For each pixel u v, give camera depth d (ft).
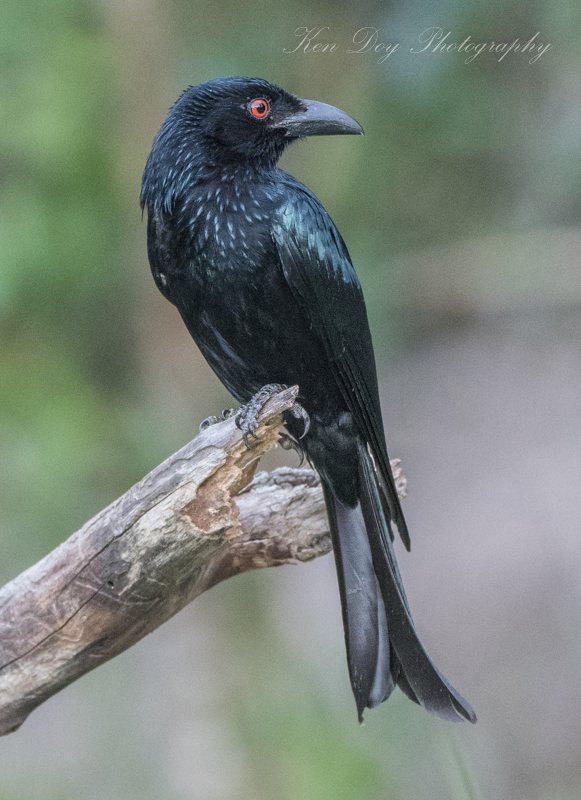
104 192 38.73
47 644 22.43
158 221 25.38
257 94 26.09
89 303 40.06
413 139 45.06
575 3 40.98
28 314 38.99
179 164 25.32
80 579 21.85
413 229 47.73
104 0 39.70
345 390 25.84
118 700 40.91
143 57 39.86
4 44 37.99
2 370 38.47
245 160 25.70
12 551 36.99
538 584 44.01
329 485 25.26
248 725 38.86
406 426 52.31
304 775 36.11
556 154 45.39
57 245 37.86
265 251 24.47
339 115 26.94
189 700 40.11
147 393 41.32
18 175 38.19
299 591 46.68
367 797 35.06
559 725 40.40
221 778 37.73
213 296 24.80
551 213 47.65
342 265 25.94
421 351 54.54
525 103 45.57
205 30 42.83
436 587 45.65
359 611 24.38
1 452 36.96
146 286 40.78
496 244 47.34
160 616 22.44
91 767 39.75
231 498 21.26
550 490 46.96
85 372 40.45
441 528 47.57
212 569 24.12
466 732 40.42
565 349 52.75
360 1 43.50
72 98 37.88
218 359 26.27
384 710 37.11
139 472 38.93
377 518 25.31
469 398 52.26
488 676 42.47
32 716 42.52
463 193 47.52
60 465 36.86
